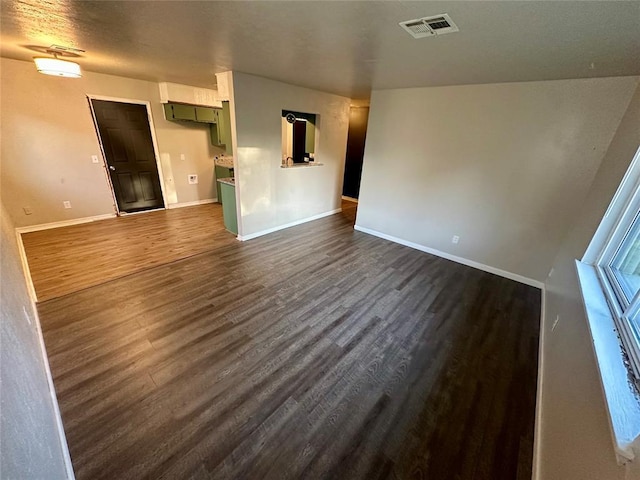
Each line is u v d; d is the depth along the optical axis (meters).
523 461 1.51
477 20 1.52
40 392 1.27
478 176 3.56
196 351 2.10
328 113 5.00
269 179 4.37
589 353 1.27
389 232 4.66
